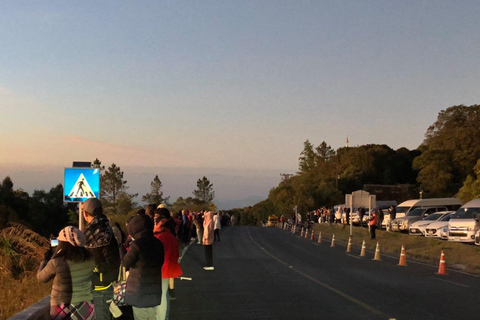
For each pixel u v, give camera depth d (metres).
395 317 10.50
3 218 30.86
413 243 32.09
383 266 21.33
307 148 158.12
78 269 6.09
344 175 118.31
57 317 6.00
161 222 8.30
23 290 10.81
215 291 14.09
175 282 15.98
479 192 54.75
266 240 40.44
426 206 45.84
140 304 7.00
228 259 24.20
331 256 26.28
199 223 35.22
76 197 14.23
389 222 43.50
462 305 11.98
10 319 7.16
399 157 123.62
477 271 19.56
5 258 14.04
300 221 56.00
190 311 11.08
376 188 93.94
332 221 57.06
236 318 10.32
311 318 10.34
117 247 7.30
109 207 74.62
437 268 20.75
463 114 107.25
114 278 7.24
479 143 90.12
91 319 6.19
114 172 78.75
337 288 14.73
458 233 29.28
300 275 17.89
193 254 26.92
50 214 52.50
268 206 137.50
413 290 14.42
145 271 7.08
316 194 108.31
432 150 92.00
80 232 6.17
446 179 88.81
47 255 6.51
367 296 13.27
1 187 50.00
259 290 14.30
